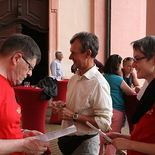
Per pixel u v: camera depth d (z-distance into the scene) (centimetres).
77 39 191
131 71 395
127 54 939
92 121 187
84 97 191
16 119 147
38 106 377
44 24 892
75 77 204
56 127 547
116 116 300
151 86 141
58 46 884
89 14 917
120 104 303
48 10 882
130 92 292
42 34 1140
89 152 192
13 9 862
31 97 371
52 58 883
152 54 141
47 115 673
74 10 903
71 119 188
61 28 893
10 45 146
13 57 146
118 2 923
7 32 859
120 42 931
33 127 382
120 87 296
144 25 954
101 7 920
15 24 866
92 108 195
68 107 203
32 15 877
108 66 310
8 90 145
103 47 930
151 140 138
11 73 148
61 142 200
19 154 152
